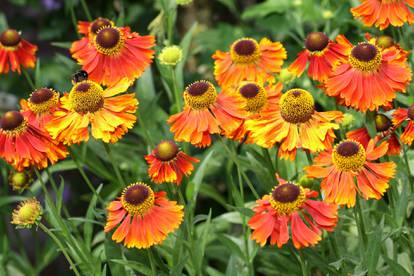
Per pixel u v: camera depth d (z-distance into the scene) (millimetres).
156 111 1199
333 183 862
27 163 936
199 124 925
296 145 887
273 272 1062
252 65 1005
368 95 908
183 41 1133
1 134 940
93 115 920
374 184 856
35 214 930
